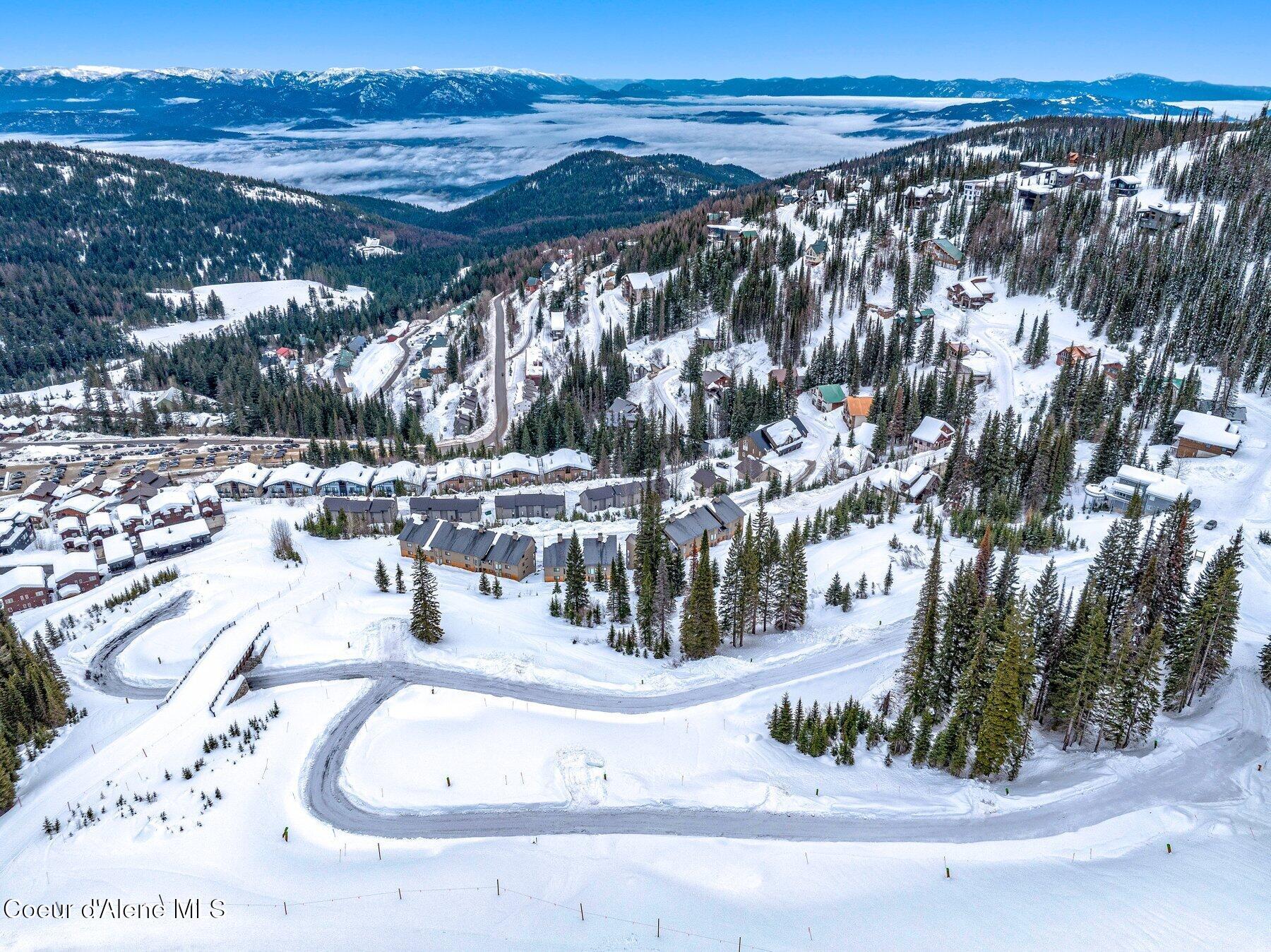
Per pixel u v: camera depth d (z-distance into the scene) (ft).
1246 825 171.94
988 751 196.24
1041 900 152.25
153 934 150.82
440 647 282.97
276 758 219.00
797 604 297.12
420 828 189.98
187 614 325.62
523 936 145.59
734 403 614.34
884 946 140.46
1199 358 525.34
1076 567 312.71
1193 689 223.51
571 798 199.62
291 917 154.61
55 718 247.29
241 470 559.79
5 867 177.06
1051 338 625.00
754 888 164.66
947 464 423.64
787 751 219.82
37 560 422.41
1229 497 359.66
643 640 288.51
